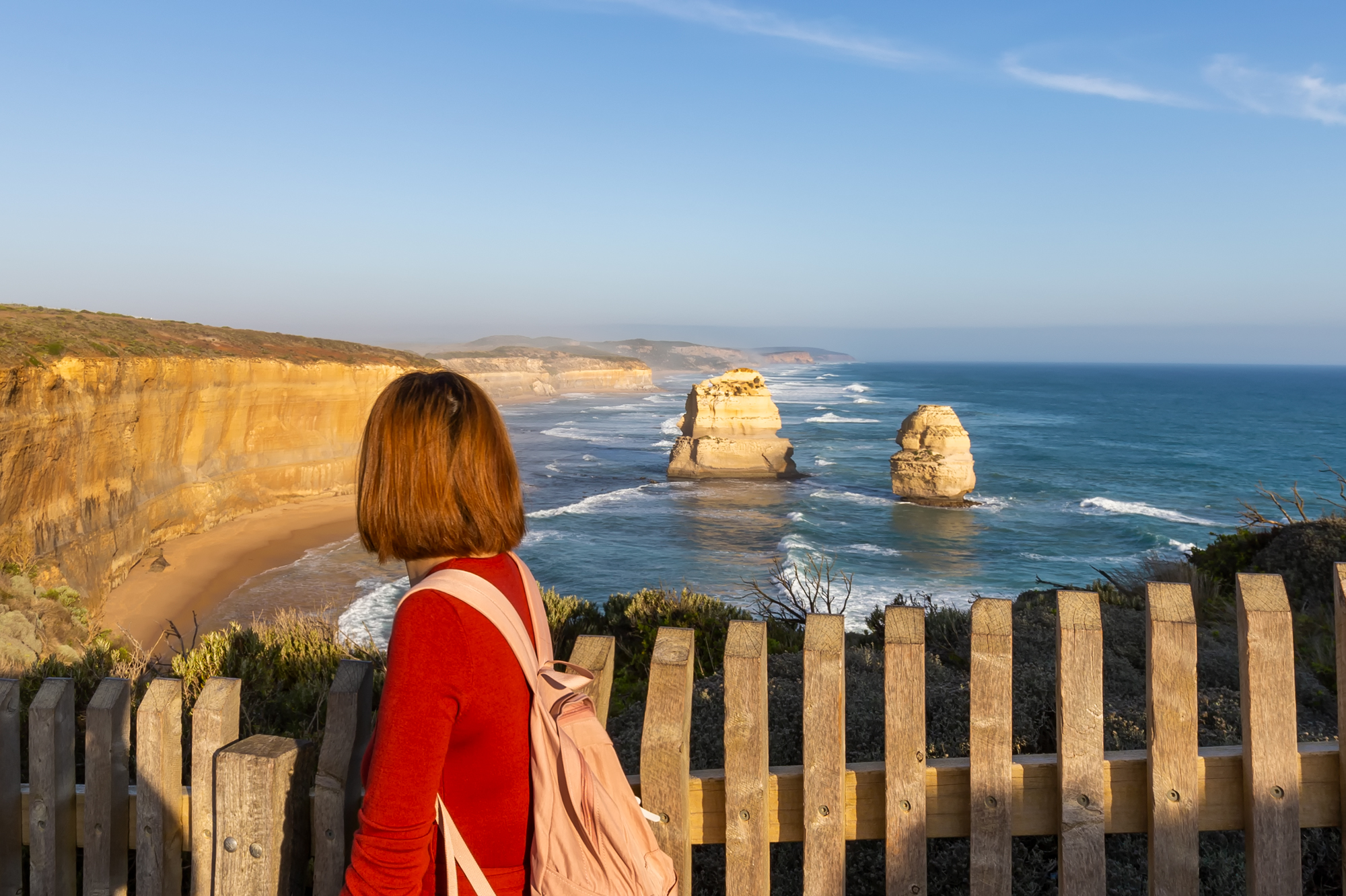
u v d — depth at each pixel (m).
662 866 1.42
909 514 46.25
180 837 1.99
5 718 2.01
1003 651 1.96
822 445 78.62
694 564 34.53
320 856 1.78
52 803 1.99
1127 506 48.44
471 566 1.38
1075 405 145.12
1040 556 36.50
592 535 39.84
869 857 3.21
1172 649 1.95
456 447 1.36
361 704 1.83
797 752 3.94
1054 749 3.93
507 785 1.32
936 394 172.50
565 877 1.32
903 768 1.97
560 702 1.42
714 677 5.43
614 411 131.50
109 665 6.48
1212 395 182.62
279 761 1.70
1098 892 1.94
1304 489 56.84
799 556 35.62
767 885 1.90
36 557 21.19
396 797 1.20
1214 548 11.05
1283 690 1.98
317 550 31.84
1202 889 2.87
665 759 1.83
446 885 1.32
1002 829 1.95
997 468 66.50
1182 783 1.95
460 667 1.24
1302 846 3.01
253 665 6.52
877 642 7.52
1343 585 2.03
